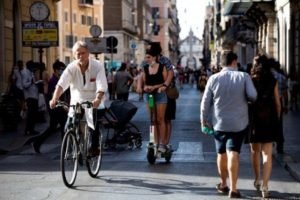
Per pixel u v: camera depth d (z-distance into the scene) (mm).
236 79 11977
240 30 67312
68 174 13156
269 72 12328
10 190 12992
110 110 19625
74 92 13891
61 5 75250
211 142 21469
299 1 39062
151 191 12766
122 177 14438
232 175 12031
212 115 12250
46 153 19031
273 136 12117
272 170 15438
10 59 34000
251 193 12562
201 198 12086
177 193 12570
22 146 20516
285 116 31547
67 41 80625
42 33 28156
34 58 39562
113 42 38500
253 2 48406
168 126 16609
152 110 16188
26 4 37375
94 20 91375
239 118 11938
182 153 18656
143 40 132500
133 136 19828
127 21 109312
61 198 12117
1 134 24000
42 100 27984
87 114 13523
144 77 16141
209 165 16266
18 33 35781
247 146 19969
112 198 12086
